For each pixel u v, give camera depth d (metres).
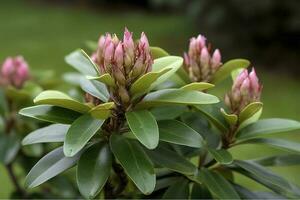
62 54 3.94
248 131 0.80
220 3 3.67
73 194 1.04
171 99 0.73
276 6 3.50
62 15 5.38
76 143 0.70
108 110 0.70
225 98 0.80
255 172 0.77
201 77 0.85
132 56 0.72
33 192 1.05
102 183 0.71
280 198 0.79
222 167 0.83
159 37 4.43
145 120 0.71
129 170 0.71
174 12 5.21
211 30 3.98
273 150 2.32
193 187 0.79
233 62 0.85
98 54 0.81
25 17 5.24
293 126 0.80
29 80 1.07
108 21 5.17
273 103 2.98
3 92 1.02
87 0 5.79
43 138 0.75
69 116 0.74
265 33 3.69
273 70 3.66
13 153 0.99
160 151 0.76
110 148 0.74
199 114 0.84
